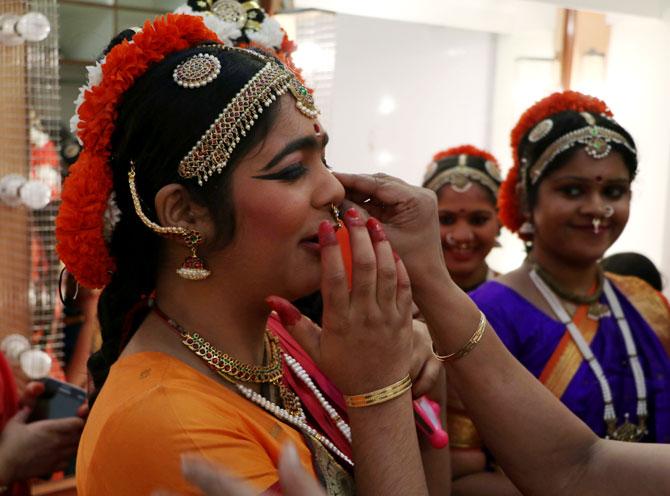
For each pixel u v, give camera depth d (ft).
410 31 14.55
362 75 14.16
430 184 8.52
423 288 3.66
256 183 2.96
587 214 5.90
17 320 6.41
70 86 7.59
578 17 13.66
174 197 3.03
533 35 14.73
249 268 3.07
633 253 9.16
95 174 3.14
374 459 3.02
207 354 3.15
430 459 3.96
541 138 6.14
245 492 1.96
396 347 3.04
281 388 3.43
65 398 5.41
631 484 3.65
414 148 15.05
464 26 13.98
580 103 6.29
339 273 2.92
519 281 6.14
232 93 2.96
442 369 4.51
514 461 3.79
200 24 3.22
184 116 2.95
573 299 6.01
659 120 13.04
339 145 14.10
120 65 3.07
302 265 3.07
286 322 3.08
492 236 8.43
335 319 2.96
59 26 7.49
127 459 2.74
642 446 3.76
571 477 3.74
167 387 2.85
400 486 3.00
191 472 1.96
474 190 8.29
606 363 5.89
